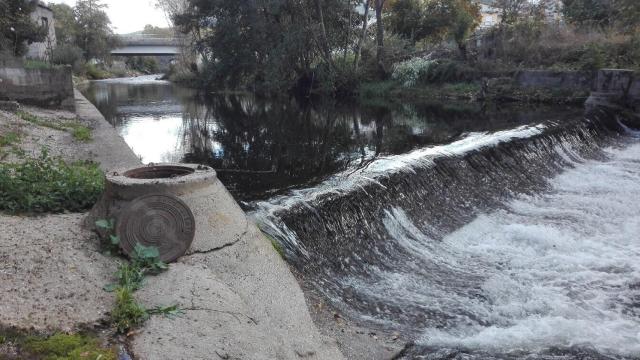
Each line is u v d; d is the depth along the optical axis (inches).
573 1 1186.6
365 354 174.6
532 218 365.1
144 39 2726.4
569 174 485.4
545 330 209.8
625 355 195.8
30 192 216.5
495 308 228.5
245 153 494.6
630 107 729.6
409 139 550.3
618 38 911.0
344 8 1164.5
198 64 2042.3
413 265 272.1
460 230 328.8
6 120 478.6
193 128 691.4
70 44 2175.2
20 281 145.3
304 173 389.7
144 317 137.9
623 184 454.3
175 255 172.2
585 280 264.4
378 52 1204.5
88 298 143.9
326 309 199.6
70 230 185.6
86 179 242.5
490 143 449.7
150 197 172.2
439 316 218.4
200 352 129.3
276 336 149.6
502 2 1203.9
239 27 1210.0
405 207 321.7
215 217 186.5
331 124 714.2
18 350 119.3
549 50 994.7
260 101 1141.1
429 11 1311.5
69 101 689.6
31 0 1167.0
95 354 121.0
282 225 241.9
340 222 272.7
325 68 1181.1
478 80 1047.6
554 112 757.9
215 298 153.3
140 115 854.5
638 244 317.4
